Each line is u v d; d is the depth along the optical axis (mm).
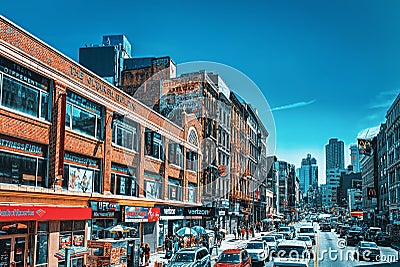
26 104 21125
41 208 20547
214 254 33562
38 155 21953
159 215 33438
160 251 35000
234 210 46969
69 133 24188
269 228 73812
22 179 20828
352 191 137250
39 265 21234
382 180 86688
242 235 49906
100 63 51156
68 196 23344
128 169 30844
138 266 23859
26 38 20703
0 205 18297
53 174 22406
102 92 27438
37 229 21203
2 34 19141
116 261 21312
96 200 26141
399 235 56719
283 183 125312
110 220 28250
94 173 26922
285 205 124438
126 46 56344
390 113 76062
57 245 22547
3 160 19719
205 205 34625
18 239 20203
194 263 21547
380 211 84875
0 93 19406
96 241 21141
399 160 66500
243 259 22719
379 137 90750
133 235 30672
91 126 26703
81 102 25656
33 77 21656
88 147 26062
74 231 24234
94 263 20828
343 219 132500
